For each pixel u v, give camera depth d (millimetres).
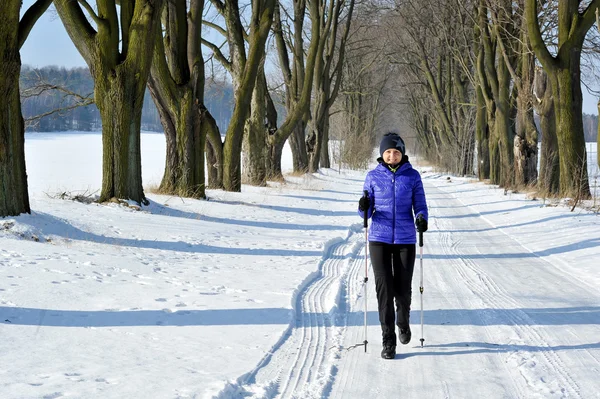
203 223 14305
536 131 27484
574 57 19594
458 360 5480
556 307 7551
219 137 22031
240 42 24062
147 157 58375
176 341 5656
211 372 4840
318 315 7016
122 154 15195
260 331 6121
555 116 21094
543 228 15211
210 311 6758
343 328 6520
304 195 24688
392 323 5574
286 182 29984
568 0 19469
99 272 8180
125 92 15047
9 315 5957
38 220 11086
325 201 23031
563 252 11781
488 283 9062
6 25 10852
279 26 33625
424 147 80250
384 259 5684
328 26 35469
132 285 7684
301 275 9133
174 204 17047
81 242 10344
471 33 37094
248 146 26609
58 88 19438
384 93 71125
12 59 10914
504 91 29328
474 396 4609
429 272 9961
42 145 71062
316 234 14305
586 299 8008
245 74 21984
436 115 52969
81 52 15203
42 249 9211
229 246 11578
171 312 6621
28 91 19094
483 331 6441
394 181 5758
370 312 7246
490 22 29406
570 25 19656
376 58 55094
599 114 17641
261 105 26500
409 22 45125
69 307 6473
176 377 4648
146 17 14867
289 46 34812
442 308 7488
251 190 24000
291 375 4953
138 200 15469
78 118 116000
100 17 14922
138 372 4727
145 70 15164
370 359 5492
